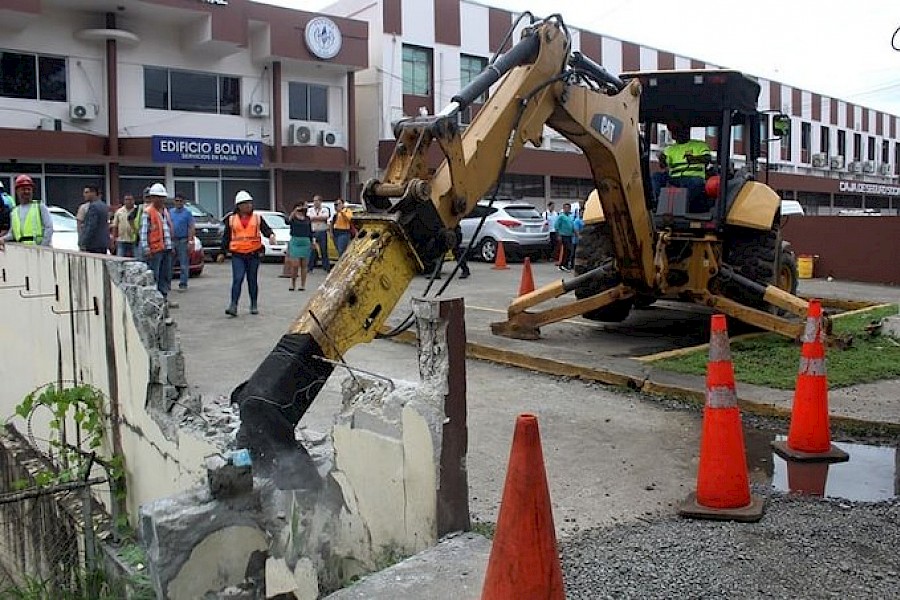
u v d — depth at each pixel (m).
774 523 4.59
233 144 27.11
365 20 30.91
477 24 33.16
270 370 4.60
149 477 5.56
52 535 6.40
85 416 6.26
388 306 4.99
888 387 7.57
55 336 6.95
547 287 10.05
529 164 32.06
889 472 5.55
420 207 5.08
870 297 15.58
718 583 3.80
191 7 25.44
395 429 4.18
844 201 53.50
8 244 8.04
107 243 12.66
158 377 5.41
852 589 3.74
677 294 9.56
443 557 3.85
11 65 24.00
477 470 5.67
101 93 25.38
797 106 47.59
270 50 27.72
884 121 58.09
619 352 9.58
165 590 4.07
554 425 6.69
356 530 4.47
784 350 9.03
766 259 9.88
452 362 4.02
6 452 7.65
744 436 6.34
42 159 24.12
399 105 31.08
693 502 4.87
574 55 7.41
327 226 19.44
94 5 24.62
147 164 26.27
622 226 8.62
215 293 14.95
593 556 4.14
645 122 9.98
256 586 4.34
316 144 29.36
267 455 4.47
